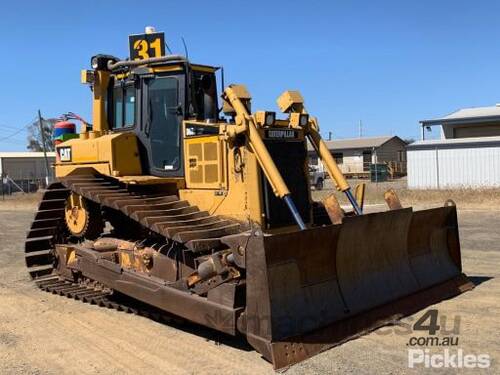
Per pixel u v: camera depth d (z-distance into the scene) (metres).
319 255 5.86
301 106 7.61
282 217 6.91
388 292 6.61
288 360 5.17
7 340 6.20
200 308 5.86
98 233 8.27
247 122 6.61
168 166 7.57
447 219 7.93
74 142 8.52
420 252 7.49
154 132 7.70
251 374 5.03
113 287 7.29
